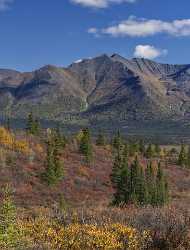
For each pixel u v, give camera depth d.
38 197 57.97
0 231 8.98
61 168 68.56
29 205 49.50
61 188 66.00
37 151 81.06
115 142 110.31
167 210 13.09
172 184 84.38
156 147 134.38
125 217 12.19
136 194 42.78
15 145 78.75
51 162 66.44
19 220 11.76
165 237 9.87
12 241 8.92
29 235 10.17
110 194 69.69
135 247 9.53
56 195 61.28
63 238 10.04
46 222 11.61
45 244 9.34
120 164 73.44
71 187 68.44
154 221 11.11
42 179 65.69
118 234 10.09
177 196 54.44
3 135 80.12
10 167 68.50
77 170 78.94
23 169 69.25
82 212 12.53
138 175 44.22
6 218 9.26
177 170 104.69
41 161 76.56
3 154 72.00
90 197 65.56
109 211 13.21
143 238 9.80
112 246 9.47
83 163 85.19
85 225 10.81
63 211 13.22
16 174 66.12
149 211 12.77
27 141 85.38
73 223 11.65
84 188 70.06
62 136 95.88
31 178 66.31
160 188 44.78
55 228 11.17
